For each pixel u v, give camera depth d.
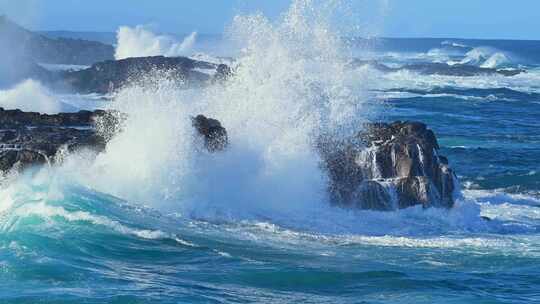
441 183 57.81
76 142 54.56
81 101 116.50
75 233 42.53
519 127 118.62
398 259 44.34
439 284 39.69
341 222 53.00
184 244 43.66
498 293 38.69
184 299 35.19
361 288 38.66
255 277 39.34
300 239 47.31
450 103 150.00
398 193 56.66
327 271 40.62
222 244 44.50
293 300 36.34
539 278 41.53
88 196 47.97
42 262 38.38
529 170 79.88
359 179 57.06
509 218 58.88
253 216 51.91
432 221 55.16
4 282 36.00
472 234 52.38
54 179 49.28
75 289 35.47
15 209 44.28
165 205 50.81
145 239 43.47
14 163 52.31
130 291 35.66
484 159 86.00
